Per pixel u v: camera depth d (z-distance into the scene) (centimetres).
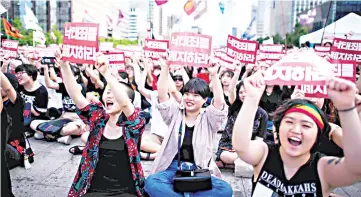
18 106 520
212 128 403
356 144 211
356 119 209
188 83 401
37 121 717
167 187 368
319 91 372
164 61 416
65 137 691
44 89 729
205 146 396
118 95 333
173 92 465
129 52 1128
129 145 357
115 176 357
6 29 1391
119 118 352
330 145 358
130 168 360
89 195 343
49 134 696
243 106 245
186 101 397
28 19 1345
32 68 708
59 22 5822
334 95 210
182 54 413
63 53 360
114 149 358
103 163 358
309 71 240
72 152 629
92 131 361
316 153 252
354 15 1212
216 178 397
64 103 782
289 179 246
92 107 363
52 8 5672
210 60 407
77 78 780
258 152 255
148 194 372
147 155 609
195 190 364
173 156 400
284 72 244
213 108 396
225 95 704
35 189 469
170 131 405
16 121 522
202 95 395
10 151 521
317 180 241
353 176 224
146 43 802
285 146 244
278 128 255
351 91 206
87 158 359
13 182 490
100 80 798
